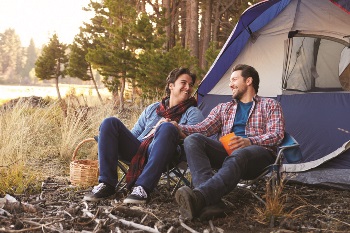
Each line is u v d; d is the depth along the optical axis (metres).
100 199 3.26
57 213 2.97
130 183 3.31
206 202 2.77
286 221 2.82
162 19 14.36
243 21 5.04
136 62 12.90
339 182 4.00
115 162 3.34
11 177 3.87
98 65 13.29
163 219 2.85
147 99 11.18
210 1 16.86
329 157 4.39
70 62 19.23
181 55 12.13
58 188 3.80
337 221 2.93
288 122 4.83
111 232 2.58
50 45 22.19
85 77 19.48
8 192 3.60
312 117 4.69
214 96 5.45
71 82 68.69
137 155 3.38
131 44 12.95
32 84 72.06
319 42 4.90
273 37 5.14
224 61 5.27
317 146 4.53
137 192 3.11
